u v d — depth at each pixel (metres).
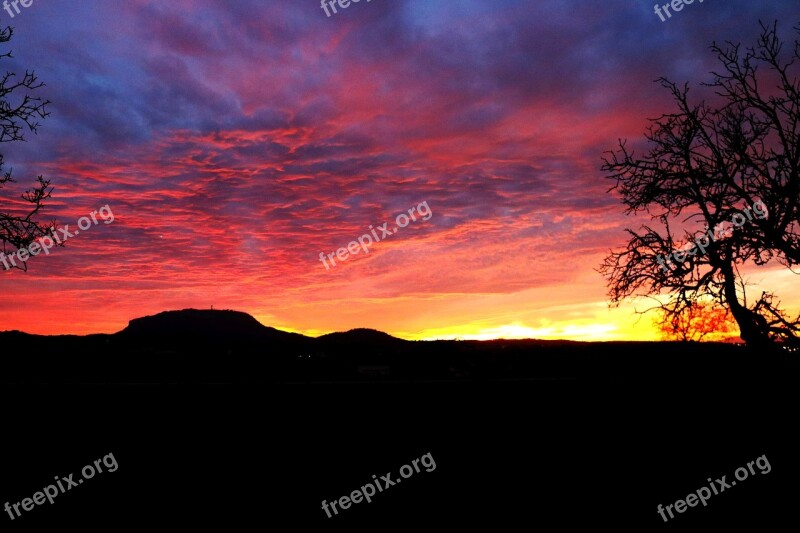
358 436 12.99
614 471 12.18
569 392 14.29
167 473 11.77
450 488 11.73
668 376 14.32
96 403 12.98
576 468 12.25
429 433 13.23
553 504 11.27
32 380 16.55
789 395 12.62
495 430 13.20
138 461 12.05
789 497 11.33
